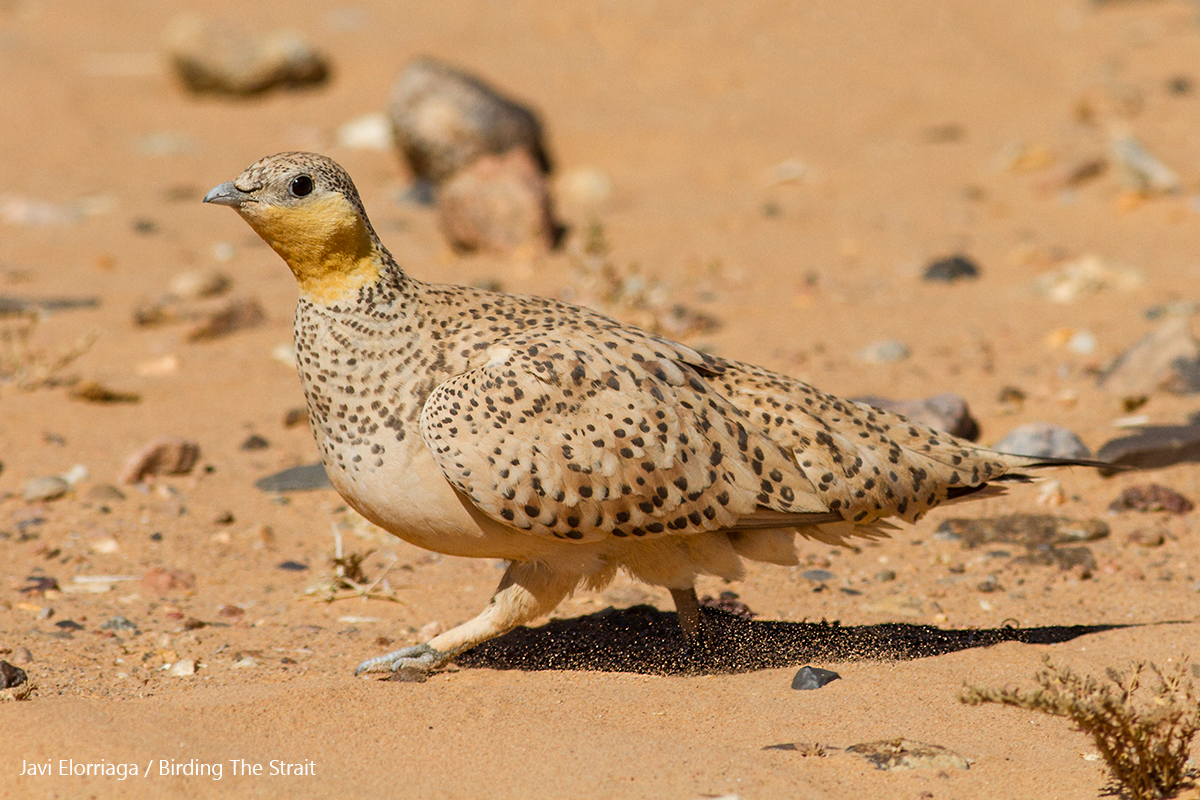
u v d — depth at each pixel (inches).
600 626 352.5
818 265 711.1
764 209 818.2
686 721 287.7
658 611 364.5
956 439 330.6
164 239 775.1
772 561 320.8
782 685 310.0
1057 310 620.7
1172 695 267.1
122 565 399.2
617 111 1047.0
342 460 302.2
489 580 395.2
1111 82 1036.5
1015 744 276.7
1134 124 955.3
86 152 999.0
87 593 377.7
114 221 813.2
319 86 1172.5
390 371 297.4
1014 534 416.5
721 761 262.1
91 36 1360.7
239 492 456.4
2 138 1027.3
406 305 302.7
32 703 277.1
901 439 324.8
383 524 309.1
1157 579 383.6
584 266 630.5
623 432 291.0
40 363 552.7
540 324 307.1
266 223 294.5
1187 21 1209.4
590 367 294.0
